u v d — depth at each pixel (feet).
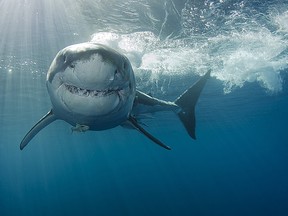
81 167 442.50
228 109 81.71
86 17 26.45
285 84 60.49
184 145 178.19
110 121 12.82
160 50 35.04
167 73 44.96
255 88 61.52
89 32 29.40
